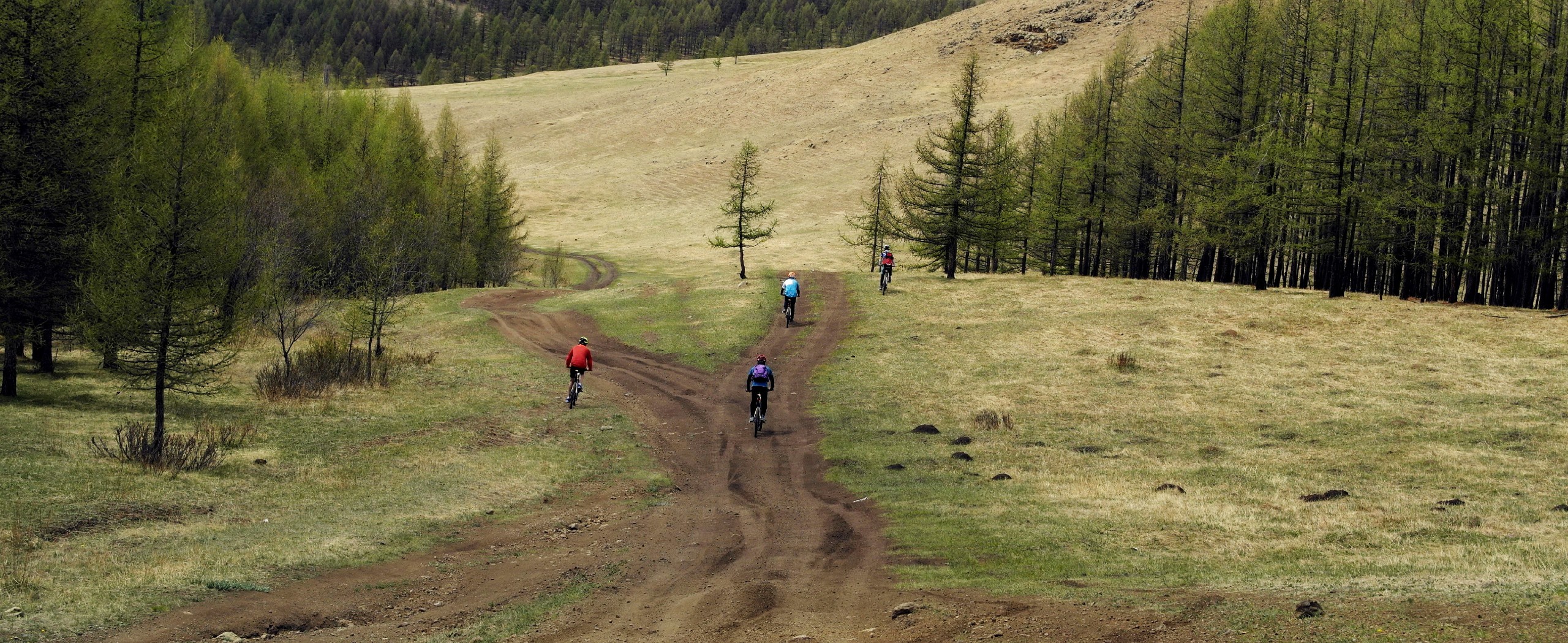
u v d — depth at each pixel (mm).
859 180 116375
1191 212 50562
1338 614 9852
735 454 24484
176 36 39094
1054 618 10586
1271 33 49625
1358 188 41500
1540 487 18281
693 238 100750
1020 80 140125
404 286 40812
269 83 62312
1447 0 41344
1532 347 31266
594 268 85750
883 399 29781
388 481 19828
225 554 13938
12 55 25828
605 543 16312
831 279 50812
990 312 40938
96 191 26984
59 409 23859
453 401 28891
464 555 15328
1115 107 58219
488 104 175375
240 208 35031
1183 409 27016
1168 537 15266
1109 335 36312
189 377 22125
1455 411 25078
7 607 11062
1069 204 58438
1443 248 40312
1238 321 37188
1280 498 18109
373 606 12586
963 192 49188
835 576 13836
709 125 148875
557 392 31297
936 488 19953
